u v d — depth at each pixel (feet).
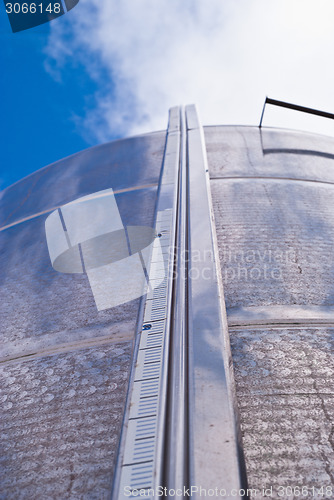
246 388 5.68
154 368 5.80
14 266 12.04
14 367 7.00
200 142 19.99
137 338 6.61
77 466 4.78
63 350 7.24
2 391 6.40
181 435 4.50
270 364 6.17
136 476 4.17
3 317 9.08
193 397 5.06
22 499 4.48
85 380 6.29
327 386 5.68
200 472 4.02
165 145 20.57
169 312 7.11
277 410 5.29
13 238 14.74
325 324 7.22
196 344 6.11
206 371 5.50
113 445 4.98
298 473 4.42
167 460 4.24
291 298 8.09
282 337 6.86
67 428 5.39
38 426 5.51
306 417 5.17
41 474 4.76
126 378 6.15
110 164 20.62
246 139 21.59
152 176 16.98
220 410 4.82
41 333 8.04
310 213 12.44
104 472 4.63
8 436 5.42
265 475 4.41
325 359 6.26
